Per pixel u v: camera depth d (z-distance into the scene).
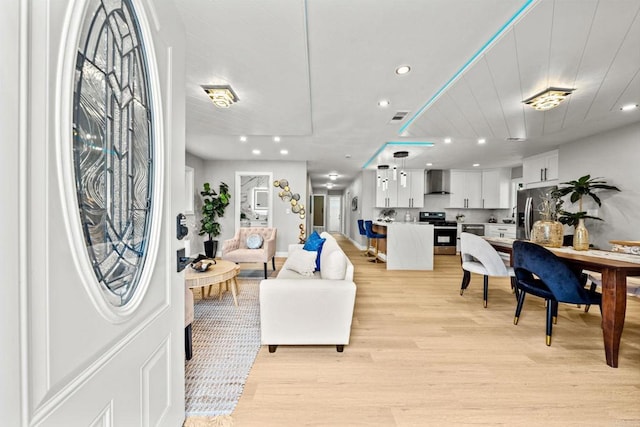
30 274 0.47
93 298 0.62
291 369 1.78
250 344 2.12
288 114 3.18
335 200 14.62
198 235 5.90
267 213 6.47
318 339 1.98
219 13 1.56
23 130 0.46
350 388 1.60
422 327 2.46
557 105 2.82
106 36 0.71
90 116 0.66
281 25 1.67
